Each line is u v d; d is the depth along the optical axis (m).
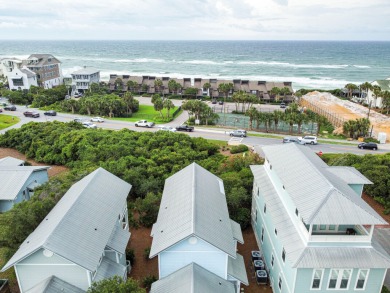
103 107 92.19
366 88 113.56
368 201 40.38
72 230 23.39
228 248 23.97
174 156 50.25
